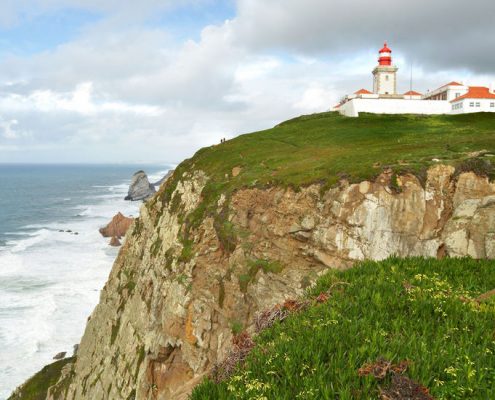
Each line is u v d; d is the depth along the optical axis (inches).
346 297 432.1
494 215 815.1
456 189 922.1
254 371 313.6
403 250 927.7
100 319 1694.1
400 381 266.1
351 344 327.9
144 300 1417.3
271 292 1012.5
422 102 2576.3
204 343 1075.3
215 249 1208.8
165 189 1846.7
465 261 610.9
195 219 1373.0
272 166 1448.1
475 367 293.0
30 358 1807.3
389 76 3179.1
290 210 1112.8
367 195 995.9
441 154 1078.4
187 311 1146.7
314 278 978.7
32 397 1552.7
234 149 1856.5
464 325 369.1
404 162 1043.3
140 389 1182.3
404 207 951.0
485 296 464.4
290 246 1074.1
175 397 412.8
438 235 905.5
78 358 1662.2
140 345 1309.1
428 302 407.5
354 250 978.7
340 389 269.0
